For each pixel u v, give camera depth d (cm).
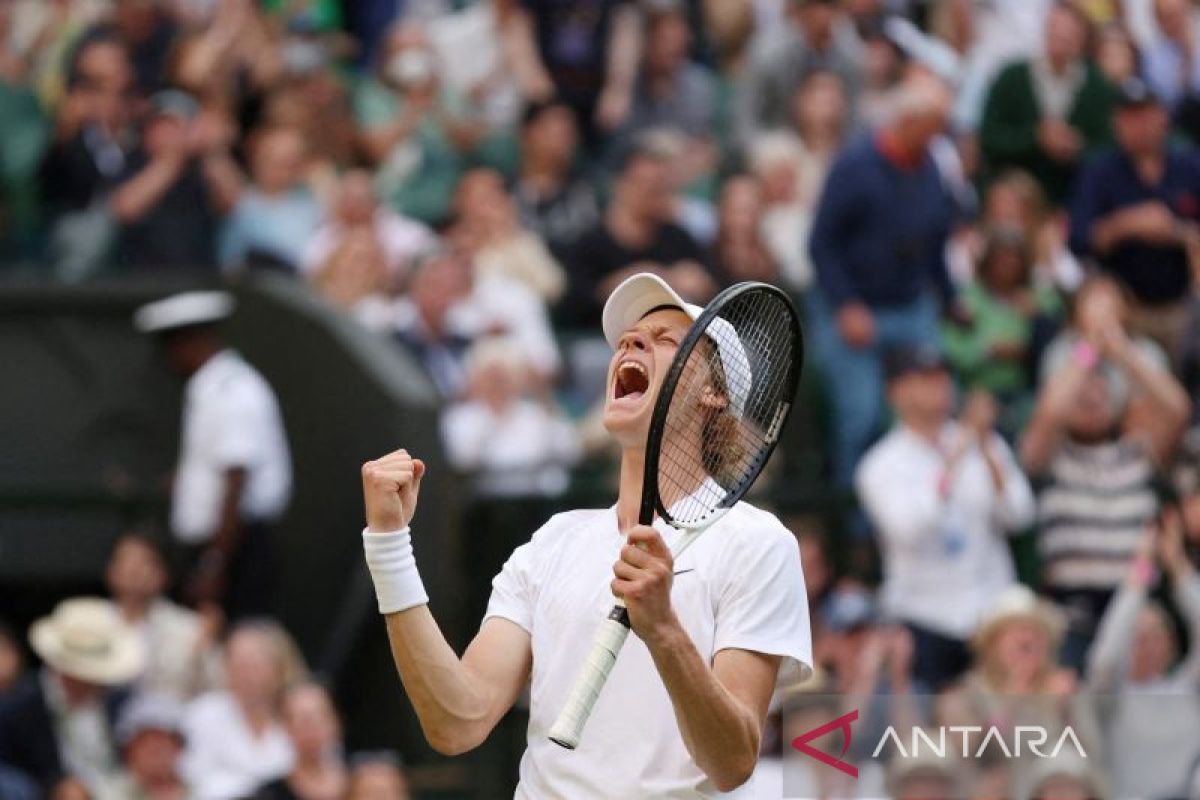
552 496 3712
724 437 1555
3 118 4481
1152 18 4991
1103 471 3600
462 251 4153
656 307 1562
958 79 4834
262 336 4009
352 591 3819
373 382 3781
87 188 4450
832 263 4053
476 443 3888
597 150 4791
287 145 4388
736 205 4300
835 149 4616
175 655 3684
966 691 2950
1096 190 4306
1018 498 3603
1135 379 3728
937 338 4128
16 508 4084
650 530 1380
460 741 1512
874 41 4759
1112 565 3566
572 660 1509
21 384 4197
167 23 4706
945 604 3550
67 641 3519
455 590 3650
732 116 4759
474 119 4644
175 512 3938
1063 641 3534
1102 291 3762
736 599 1490
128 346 4178
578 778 1491
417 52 4691
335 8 5106
